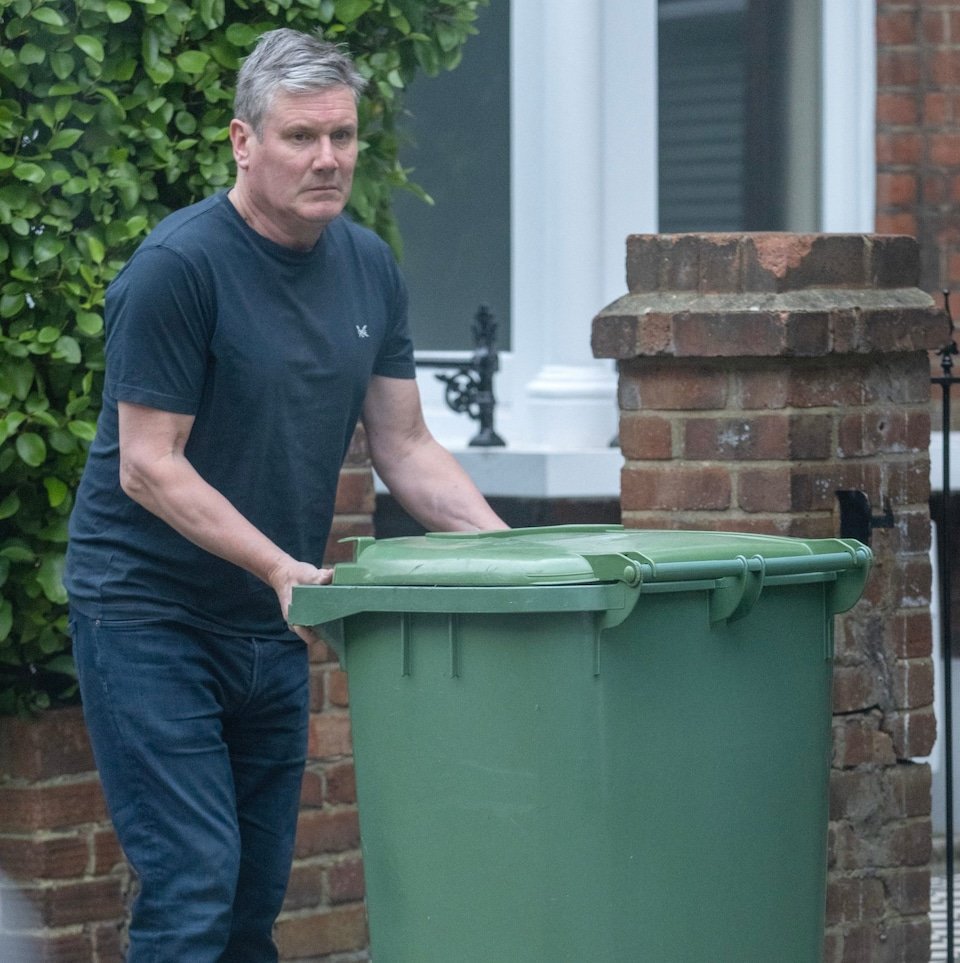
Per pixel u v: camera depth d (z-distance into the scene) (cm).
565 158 2389
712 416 1546
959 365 2406
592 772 1051
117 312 1246
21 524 1568
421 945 1114
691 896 1088
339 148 1251
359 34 1695
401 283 1398
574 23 2373
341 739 1720
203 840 1260
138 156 1595
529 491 2228
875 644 1589
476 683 1070
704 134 2555
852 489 1555
